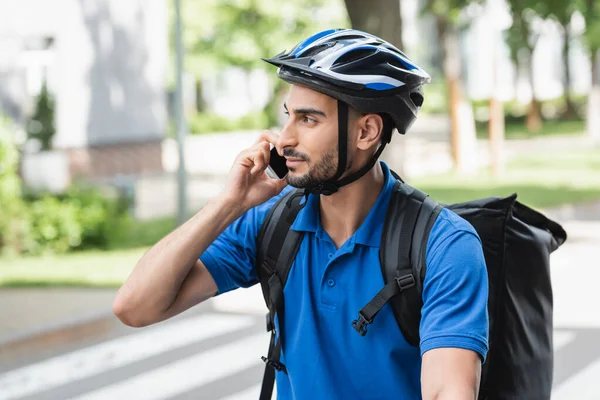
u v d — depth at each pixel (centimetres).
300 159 215
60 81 1920
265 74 3684
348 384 218
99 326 883
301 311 222
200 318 916
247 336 841
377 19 1239
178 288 227
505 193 1761
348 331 217
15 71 1873
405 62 218
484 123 4212
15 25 1848
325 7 3381
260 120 4309
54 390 686
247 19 3281
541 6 1484
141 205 1772
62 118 1916
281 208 233
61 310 934
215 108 4947
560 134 3522
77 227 1355
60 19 1917
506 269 268
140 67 2108
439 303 207
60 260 1271
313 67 209
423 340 205
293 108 214
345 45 212
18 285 1077
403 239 215
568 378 684
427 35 5306
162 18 2162
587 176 2044
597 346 764
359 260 217
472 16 2072
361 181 220
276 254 228
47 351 805
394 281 213
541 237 273
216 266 235
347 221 221
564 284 1003
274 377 238
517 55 3675
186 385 691
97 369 743
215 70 3444
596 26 2794
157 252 227
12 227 1317
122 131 2061
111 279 1104
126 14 2069
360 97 209
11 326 869
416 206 218
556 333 807
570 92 4638
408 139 3506
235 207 227
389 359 214
